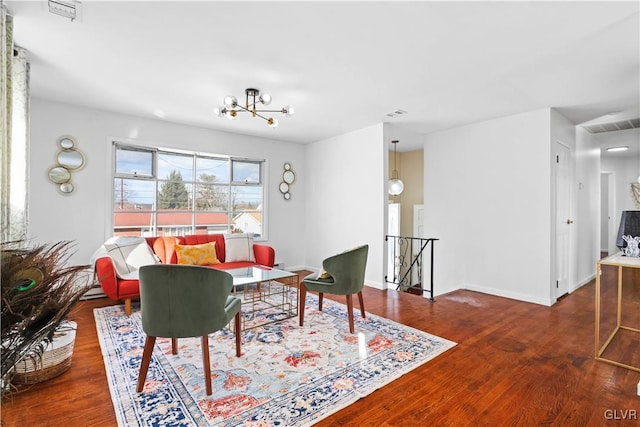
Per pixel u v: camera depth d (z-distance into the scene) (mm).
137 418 1703
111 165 4141
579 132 4777
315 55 2594
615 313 3504
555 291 3965
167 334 1952
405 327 3066
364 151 4902
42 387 1996
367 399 1903
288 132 5195
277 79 3072
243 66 2803
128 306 3340
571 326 3104
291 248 5957
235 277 3312
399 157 7090
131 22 2146
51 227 3752
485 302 3938
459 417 1738
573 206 4586
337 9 1994
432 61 2680
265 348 2588
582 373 2199
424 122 4531
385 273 4605
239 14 2053
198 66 2809
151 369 2238
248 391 1976
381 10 1999
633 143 5941
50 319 1571
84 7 1984
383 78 3027
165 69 2875
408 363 2340
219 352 2516
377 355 2467
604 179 7727
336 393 1958
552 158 3846
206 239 4676
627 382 2082
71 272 1723
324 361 2367
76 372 2191
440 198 4980
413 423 1690
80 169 3932
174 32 2270
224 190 5312
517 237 4090
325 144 5660
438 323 3188
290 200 5945
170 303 1925
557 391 1982
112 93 3480
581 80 3041
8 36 2082
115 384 2033
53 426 1638
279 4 1947
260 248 4812
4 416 1709
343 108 3934
